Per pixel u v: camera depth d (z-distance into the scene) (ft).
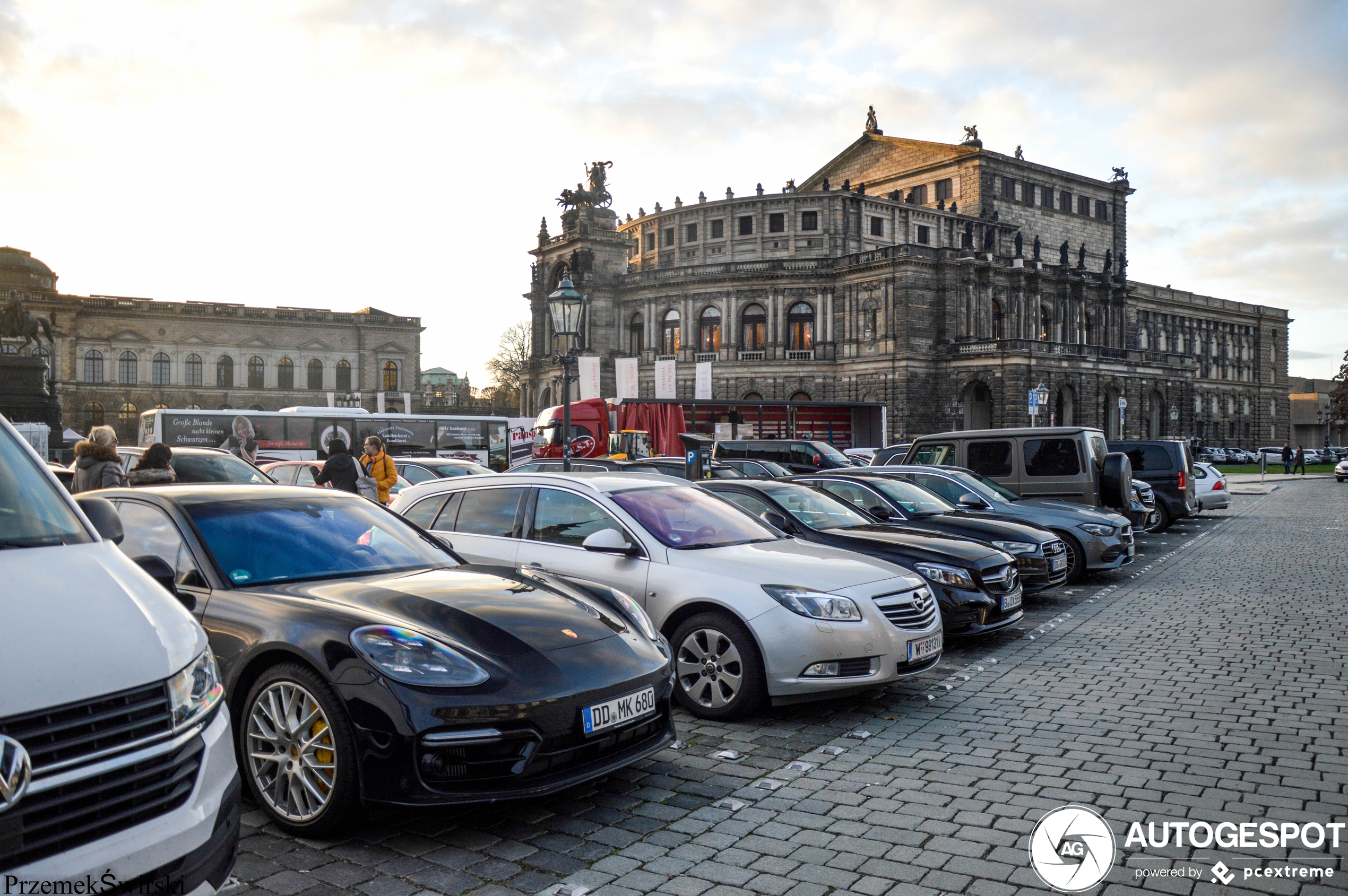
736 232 302.86
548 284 320.50
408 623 19.62
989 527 46.24
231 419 134.10
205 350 349.82
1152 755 24.64
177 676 13.29
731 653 28.09
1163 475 87.10
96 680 12.19
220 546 22.40
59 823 11.44
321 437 139.44
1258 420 463.42
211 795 13.32
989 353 257.34
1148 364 302.04
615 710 20.16
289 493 25.34
